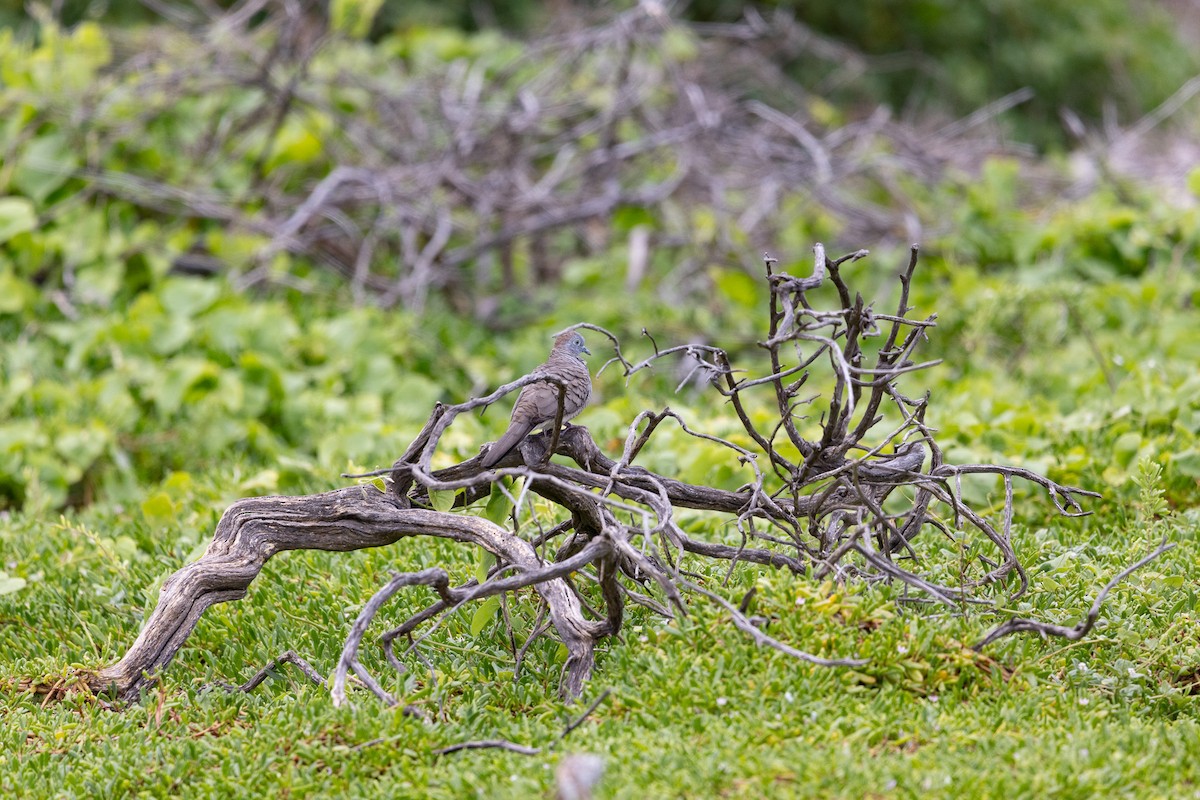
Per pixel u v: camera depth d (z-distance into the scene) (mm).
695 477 8594
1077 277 14125
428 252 13727
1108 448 8961
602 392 12328
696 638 5781
